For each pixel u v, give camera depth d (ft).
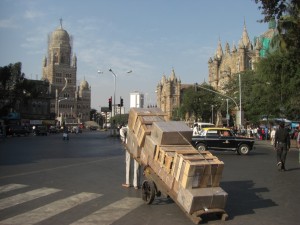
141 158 32.55
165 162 28.32
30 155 75.25
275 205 30.89
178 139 29.76
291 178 46.24
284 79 105.91
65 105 581.53
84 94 638.12
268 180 44.42
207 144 86.38
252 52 351.46
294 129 156.87
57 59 585.63
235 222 25.45
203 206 25.35
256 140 167.12
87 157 71.56
